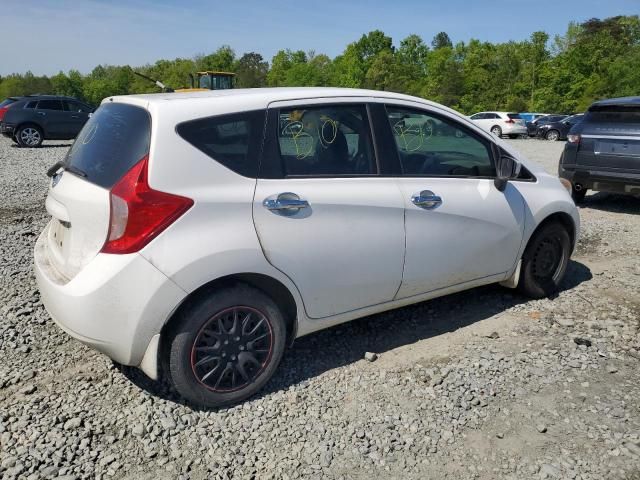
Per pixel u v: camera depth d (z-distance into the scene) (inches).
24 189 387.9
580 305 183.3
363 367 143.3
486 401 128.6
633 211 333.1
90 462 106.2
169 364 118.6
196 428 117.3
